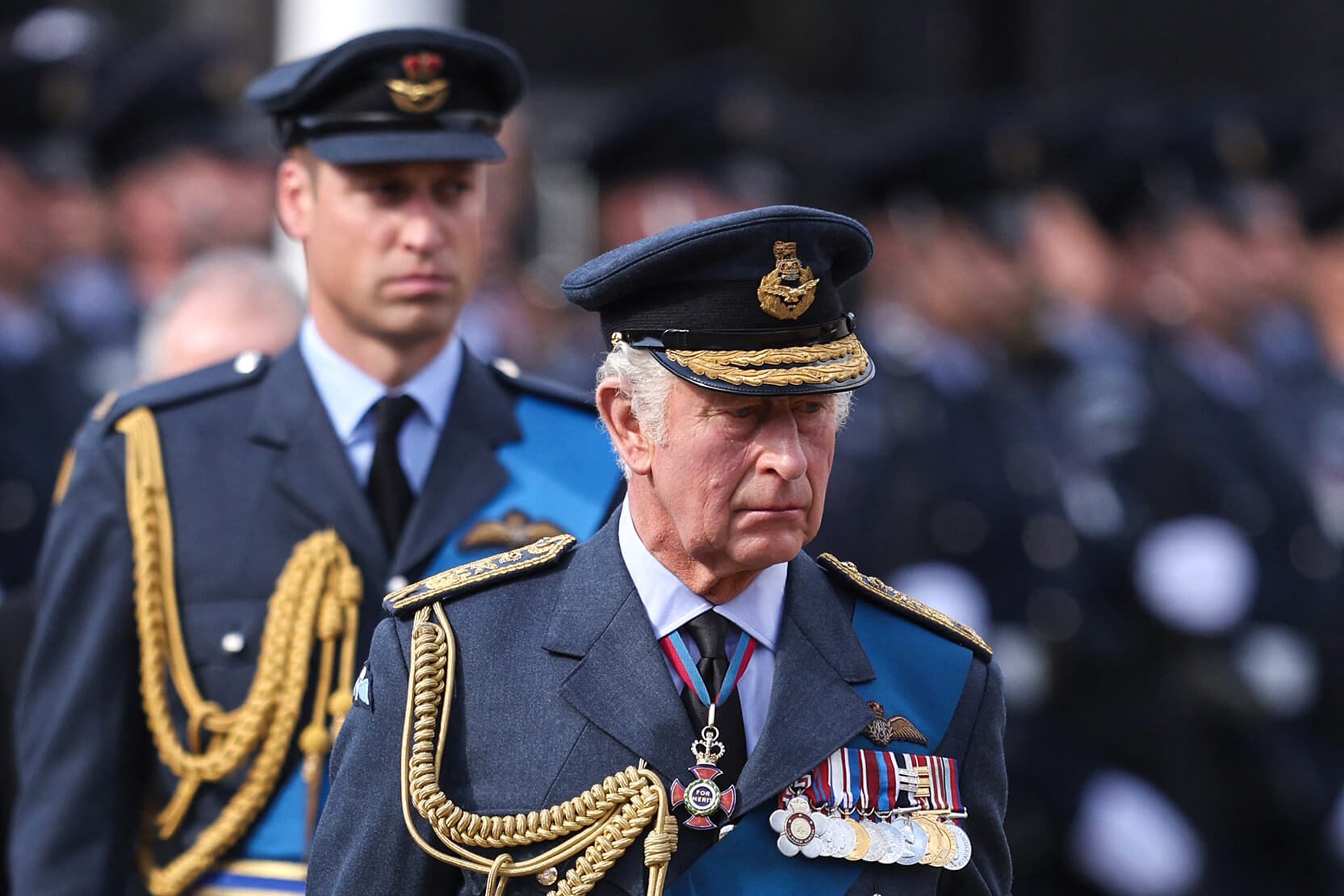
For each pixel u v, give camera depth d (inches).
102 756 536.1
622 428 388.5
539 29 1349.7
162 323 652.1
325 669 542.0
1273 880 964.0
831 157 1362.0
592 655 390.9
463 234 561.3
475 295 1055.0
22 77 1010.7
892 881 383.6
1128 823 927.0
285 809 538.3
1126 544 975.0
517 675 394.0
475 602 405.4
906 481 919.0
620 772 382.3
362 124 551.8
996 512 934.4
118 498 550.6
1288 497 1035.3
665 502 379.9
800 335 377.1
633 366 381.7
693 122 979.9
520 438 581.9
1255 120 1210.0
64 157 1024.9
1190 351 1094.4
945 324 988.6
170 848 543.2
